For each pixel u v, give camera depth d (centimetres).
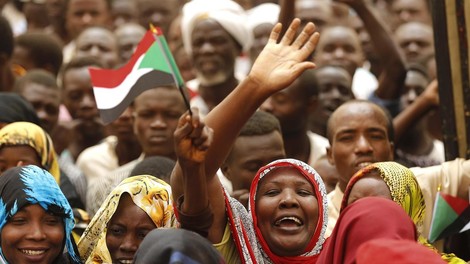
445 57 1213
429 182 1183
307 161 1536
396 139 1493
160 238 813
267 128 1287
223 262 822
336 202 1236
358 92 1945
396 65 1622
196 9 1778
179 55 1945
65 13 2261
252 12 1984
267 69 957
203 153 887
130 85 994
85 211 1363
